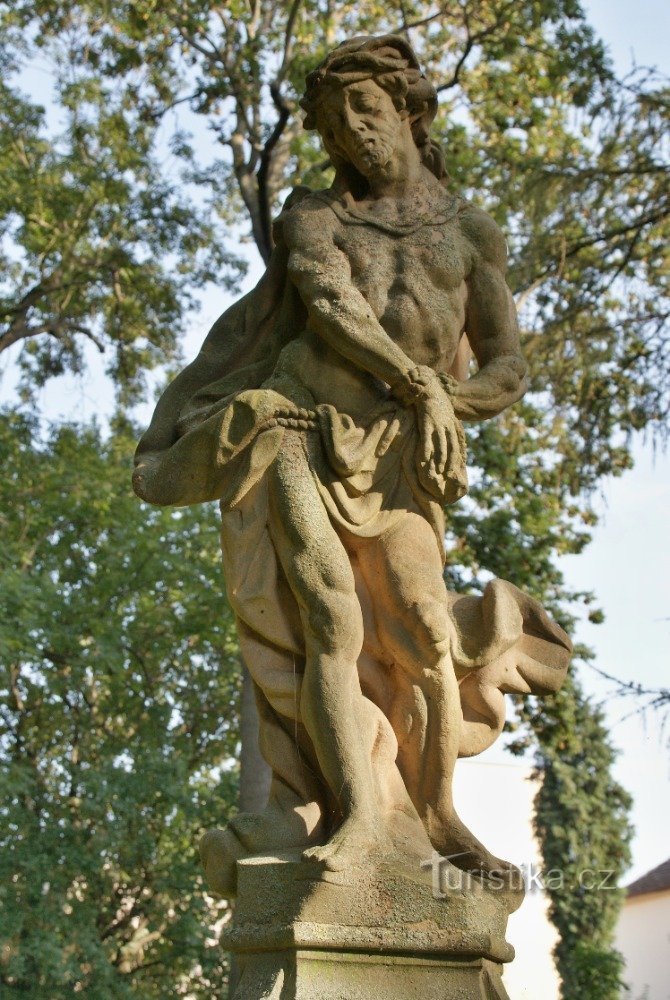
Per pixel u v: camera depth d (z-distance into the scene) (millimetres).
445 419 3334
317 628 3158
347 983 2844
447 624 3252
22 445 16641
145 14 12258
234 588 3279
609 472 10875
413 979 2889
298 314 3660
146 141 14875
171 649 17266
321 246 3502
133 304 15508
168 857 15562
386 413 3354
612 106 9789
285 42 11883
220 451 3330
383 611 3287
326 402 3406
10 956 13102
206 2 12133
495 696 3500
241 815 3201
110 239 15227
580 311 10523
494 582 3518
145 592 16875
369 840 2957
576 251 10547
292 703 3234
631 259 10570
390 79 3617
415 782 3246
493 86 11961
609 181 10070
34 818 13789
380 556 3285
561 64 11141
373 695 3295
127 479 16953
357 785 3029
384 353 3316
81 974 13328
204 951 15297
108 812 14359
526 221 10438
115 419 16922
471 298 3615
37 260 15656
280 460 3289
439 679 3234
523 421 11438
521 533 11734
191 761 17828
